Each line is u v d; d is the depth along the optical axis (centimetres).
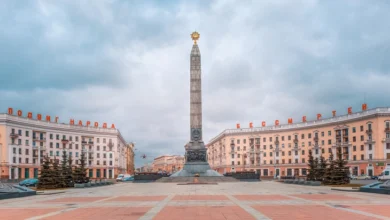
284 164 13162
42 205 2403
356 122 10706
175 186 5066
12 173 10019
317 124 12112
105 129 13725
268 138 13750
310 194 3194
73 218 1748
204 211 1964
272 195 3091
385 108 9969
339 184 4950
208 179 6981
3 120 9844
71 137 12488
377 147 9912
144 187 4925
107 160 13688
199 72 7906
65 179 5025
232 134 14488
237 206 2198
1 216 1850
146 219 1692
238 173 7550
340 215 1770
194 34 8038
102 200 2744
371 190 3366
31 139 10881
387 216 1722
